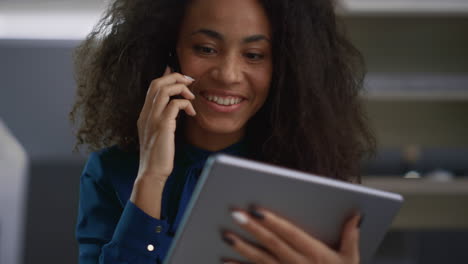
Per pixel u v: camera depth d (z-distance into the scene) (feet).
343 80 4.56
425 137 11.70
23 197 12.30
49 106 12.61
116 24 4.60
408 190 10.64
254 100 3.95
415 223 11.55
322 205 2.98
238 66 3.83
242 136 4.22
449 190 10.62
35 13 12.43
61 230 12.35
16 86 12.59
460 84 11.23
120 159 4.23
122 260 3.55
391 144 11.71
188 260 3.01
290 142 4.30
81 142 4.81
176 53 4.30
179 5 4.12
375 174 11.65
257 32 3.83
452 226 11.51
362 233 3.30
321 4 4.38
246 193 2.80
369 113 11.75
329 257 3.02
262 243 2.97
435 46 11.30
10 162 11.62
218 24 3.77
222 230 2.93
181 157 4.11
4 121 12.55
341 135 4.48
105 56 4.61
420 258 11.53
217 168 2.65
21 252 12.24
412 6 10.50
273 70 4.20
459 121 11.69
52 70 12.62
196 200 2.74
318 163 4.32
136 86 4.44
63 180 12.44
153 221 3.56
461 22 11.22
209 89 3.86
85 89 4.85
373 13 10.62
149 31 4.37
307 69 4.21
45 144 12.54
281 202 2.88
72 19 12.52
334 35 4.50
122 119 4.44
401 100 11.67
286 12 4.05
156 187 3.61
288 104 4.28
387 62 11.32
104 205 4.13
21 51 12.59
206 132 4.08
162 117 3.69
